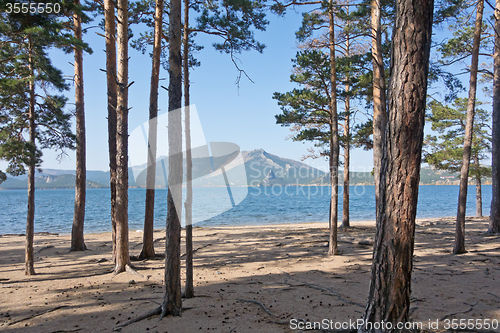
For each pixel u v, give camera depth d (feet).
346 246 38.47
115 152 30.48
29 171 25.38
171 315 15.65
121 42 25.64
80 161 37.65
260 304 17.11
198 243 43.21
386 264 10.51
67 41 25.43
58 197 357.61
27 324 15.02
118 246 25.89
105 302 18.13
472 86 30.17
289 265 28.25
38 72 29.14
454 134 74.38
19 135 28.40
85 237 53.42
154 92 31.19
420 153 10.42
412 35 10.23
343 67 37.65
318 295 19.07
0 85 23.61
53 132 33.40
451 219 78.02
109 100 30.22
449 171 74.28
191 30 29.58
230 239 47.62
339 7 31.30
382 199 10.82
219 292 19.86
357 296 18.71
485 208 156.76
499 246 34.17
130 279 23.63
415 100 10.22
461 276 22.80
